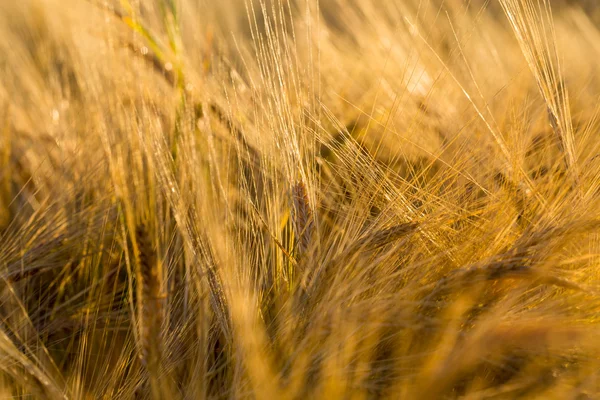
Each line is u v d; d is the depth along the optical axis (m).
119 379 0.91
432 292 0.84
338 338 0.84
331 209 1.00
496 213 0.96
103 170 1.03
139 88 0.89
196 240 0.89
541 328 0.82
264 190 0.98
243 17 1.80
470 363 0.82
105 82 0.91
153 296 0.80
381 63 1.34
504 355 0.83
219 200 0.91
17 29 1.50
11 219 1.07
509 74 1.29
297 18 1.67
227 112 1.00
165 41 1.06
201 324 0.88
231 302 0.87
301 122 0.98
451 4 1.61
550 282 0.82
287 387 0.84
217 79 1.06
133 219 0.79
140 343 0.85
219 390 0.88
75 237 1.01
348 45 1.65
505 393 0.83
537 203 0.94
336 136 1.17
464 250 0.92
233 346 0.88
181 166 0.90
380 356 0.87
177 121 0.98
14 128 1.16
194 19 1.26
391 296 0.87
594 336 0.81
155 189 0.83
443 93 1.17
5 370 0.88
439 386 0.81
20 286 0.99
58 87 1.17
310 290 0.90
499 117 1.12
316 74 1.12
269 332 0.90
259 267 0.95
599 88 1.29
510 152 0.99
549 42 1.14
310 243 0.93
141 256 0.79
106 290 1.00
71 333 0.97
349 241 0.94
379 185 0.98
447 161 1.05
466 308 0.85
